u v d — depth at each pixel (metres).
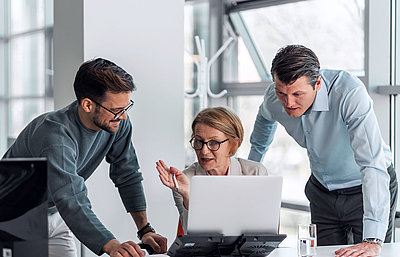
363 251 2.14
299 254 2.12
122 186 2.76
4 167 1.58
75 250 2.69
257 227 2.11
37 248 1.58
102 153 2.60
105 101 2.21
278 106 2.81
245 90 5.38
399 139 3.96
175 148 3.50
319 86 2.43
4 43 5.84
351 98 2.47
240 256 2.18
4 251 1.59
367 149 2.37
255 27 5.28
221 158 2.52
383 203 2.28
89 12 3.10
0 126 5.89
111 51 3.20
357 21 4.35
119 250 2.04
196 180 2.00
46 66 5.61
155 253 2.45
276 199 2.10
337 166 2.77
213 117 2.49
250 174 2.64
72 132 2.33
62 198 2.14
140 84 3.33
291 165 4.96
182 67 3.52
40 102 5.66
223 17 5.50
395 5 3.92
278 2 4.95
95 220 2.14
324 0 4.58
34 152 2.25
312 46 4.79
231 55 5.57
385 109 3.93
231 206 2.06
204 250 2.14
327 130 2.64
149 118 3.38
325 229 2.94
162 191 3.45
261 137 3.16
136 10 3.29
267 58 5.25
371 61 3.91
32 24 5.70
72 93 3.17
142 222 2.71
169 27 3.45
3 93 5.87
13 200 1.58
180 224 2.55
